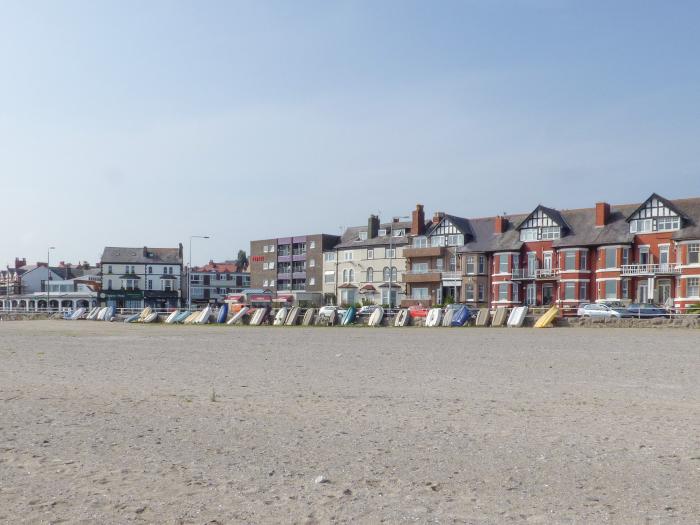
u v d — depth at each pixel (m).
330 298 101.31
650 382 14.74
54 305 127.25
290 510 6.10
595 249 68.38
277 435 9.29
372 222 100.06
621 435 9.09
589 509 6.05
